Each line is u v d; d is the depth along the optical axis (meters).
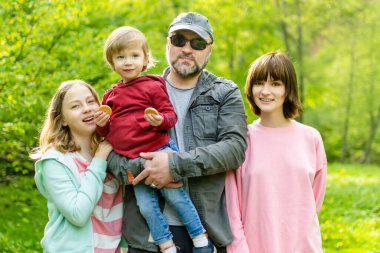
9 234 6.06
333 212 8.57
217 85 3.31
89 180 3.03
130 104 3.11
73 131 3.20
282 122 3.48
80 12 6.32
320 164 3.48
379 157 25.69
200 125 3.22
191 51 3.22
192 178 3.15
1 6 6.04
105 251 3.13
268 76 3.33
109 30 7.53
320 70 18.97
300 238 3.30
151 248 3.08
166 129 3.07
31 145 6.44
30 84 5.99
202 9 11.82
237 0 11.84
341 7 15.50
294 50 16.66
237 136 3.14
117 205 3.23
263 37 12.40
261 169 3.33
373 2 16.92
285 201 3.31
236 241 3.21
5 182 7.36
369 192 10.29
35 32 6.04
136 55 3.12
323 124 24.02
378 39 18.48
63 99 3.16
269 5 12.56
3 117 6.04
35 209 7.02
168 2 11.10
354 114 22.42
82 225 2.99
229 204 3.30
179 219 3.14
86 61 6.71
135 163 3.04
